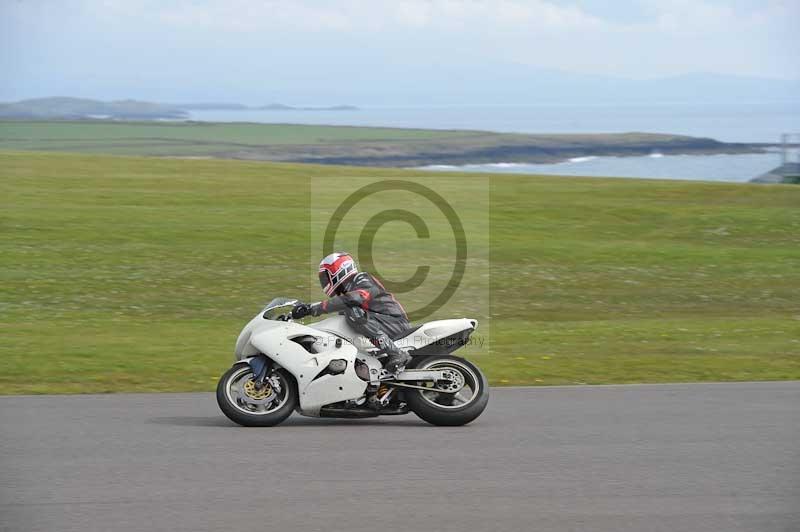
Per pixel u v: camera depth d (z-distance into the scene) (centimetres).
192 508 1187
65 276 3928
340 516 1164
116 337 2812
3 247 4438
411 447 1512
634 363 2488
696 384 2109
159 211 5572
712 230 5609
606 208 6181
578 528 1134
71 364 2316
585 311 3616
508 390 2039
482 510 1195
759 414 1778
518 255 4681
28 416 1711
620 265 4531
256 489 1269
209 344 2712
